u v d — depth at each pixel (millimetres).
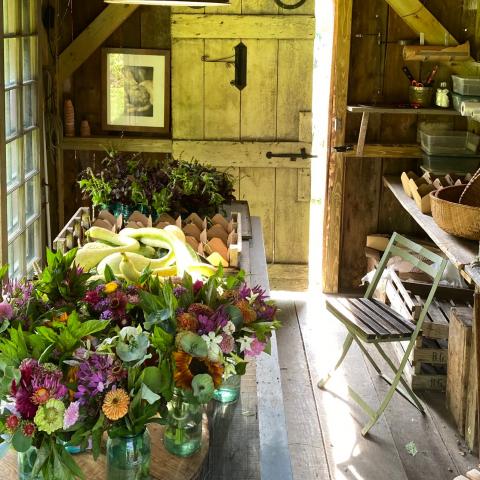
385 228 6082
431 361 4535
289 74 5996
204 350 1950
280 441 2270
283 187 6164
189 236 3775
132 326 2037
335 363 4918
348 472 3775
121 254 2945
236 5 5891
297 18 5895
